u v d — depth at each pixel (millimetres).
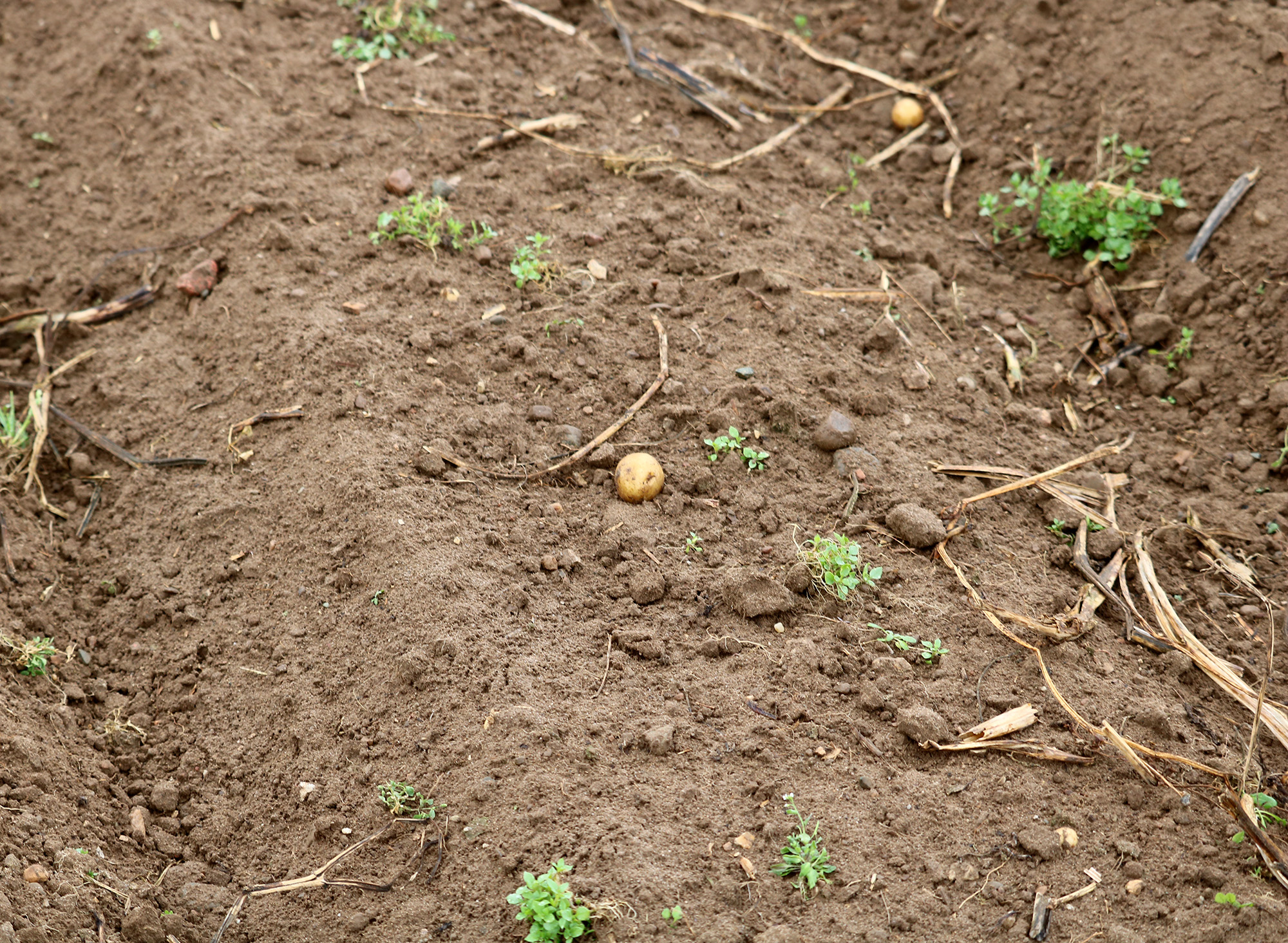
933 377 3596
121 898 3273
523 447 3510
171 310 3646
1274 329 3627
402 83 3848
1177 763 3318
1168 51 3799
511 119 3818
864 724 3336
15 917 3223
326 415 3514
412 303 3609
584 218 3709
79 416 3586
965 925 3227
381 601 3400
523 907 3211
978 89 3910
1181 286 3680
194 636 3434
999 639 3393
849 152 3879
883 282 3678
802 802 3285
